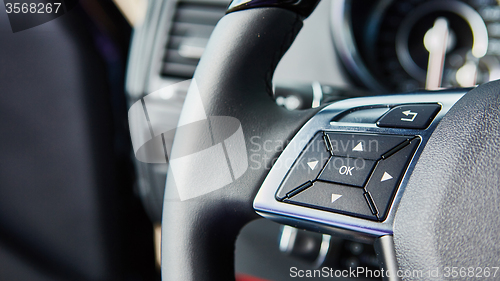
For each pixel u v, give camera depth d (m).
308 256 0.77
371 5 0.87
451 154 0.30
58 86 0.75
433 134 0.32
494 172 0.29
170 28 0.94
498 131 0.30
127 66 0.95
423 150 0.31
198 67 0.39
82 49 0.75
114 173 0.85
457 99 0.34
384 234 0.30
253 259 0.90
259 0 0.38
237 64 0.37
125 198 0.89
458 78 0.86
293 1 0.38
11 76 0.73
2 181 0.77
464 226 0.29
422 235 0.29
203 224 0.36
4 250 0.80
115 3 0.86
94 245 0.86
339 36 0.86
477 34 0.85
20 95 0.75
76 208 0.82
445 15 0.86
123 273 0.90
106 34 0.86
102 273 0.88
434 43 0.78
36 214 0.81
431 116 0.33
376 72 0.91
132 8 0.94
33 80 0.74
